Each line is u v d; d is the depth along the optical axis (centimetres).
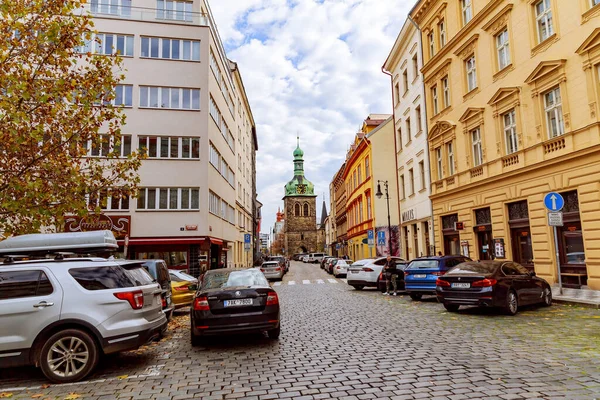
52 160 1086
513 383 518
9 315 611
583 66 1378
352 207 5341
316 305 1464
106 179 1199
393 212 3750
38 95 1001
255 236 6856
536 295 1180
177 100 2750
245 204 5172
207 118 2764
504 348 706
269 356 722
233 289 819
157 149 2683
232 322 794
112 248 990
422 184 2783
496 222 1856
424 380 544
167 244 2639
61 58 1065
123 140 2648
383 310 1277
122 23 2728
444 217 2417
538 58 1598
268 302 819
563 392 479
